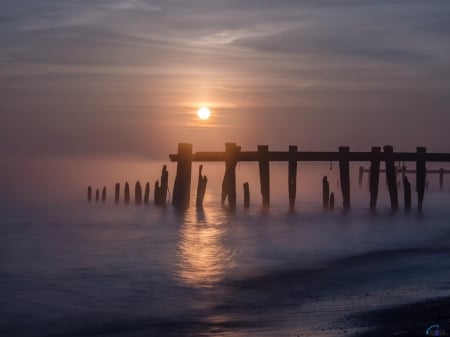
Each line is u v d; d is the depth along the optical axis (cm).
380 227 3822
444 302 1962
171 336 1730
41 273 2480
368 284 2305
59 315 1931
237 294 2183
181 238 3397
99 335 1750
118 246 3133
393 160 4419
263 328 1767
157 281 2361
